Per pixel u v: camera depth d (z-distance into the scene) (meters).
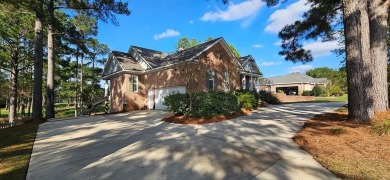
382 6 8.59
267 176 4.02
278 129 8.11
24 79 26.70
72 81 30.64
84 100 31.58
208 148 6.00
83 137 8.06
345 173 3.97
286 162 4.70
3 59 20.75
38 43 14.86
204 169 4.46
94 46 25.19
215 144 6.43
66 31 16.11
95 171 4.48
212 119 10.88
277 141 6.47
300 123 8.95
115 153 5.76
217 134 7.81
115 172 4.41
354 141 5.53
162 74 19.14
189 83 12.23
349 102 7.59
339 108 13.38
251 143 6.39
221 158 5.11
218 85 18.50
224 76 19.25
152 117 13.91
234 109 12.38
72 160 5.25
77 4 14.54
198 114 11.28
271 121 9.88
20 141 7.60
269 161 4.80
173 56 20.91
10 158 5.49
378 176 3.78
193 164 4.76
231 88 17.86
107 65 24.45
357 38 7.37
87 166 4.79
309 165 4.49
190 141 6.89
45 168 4.71
